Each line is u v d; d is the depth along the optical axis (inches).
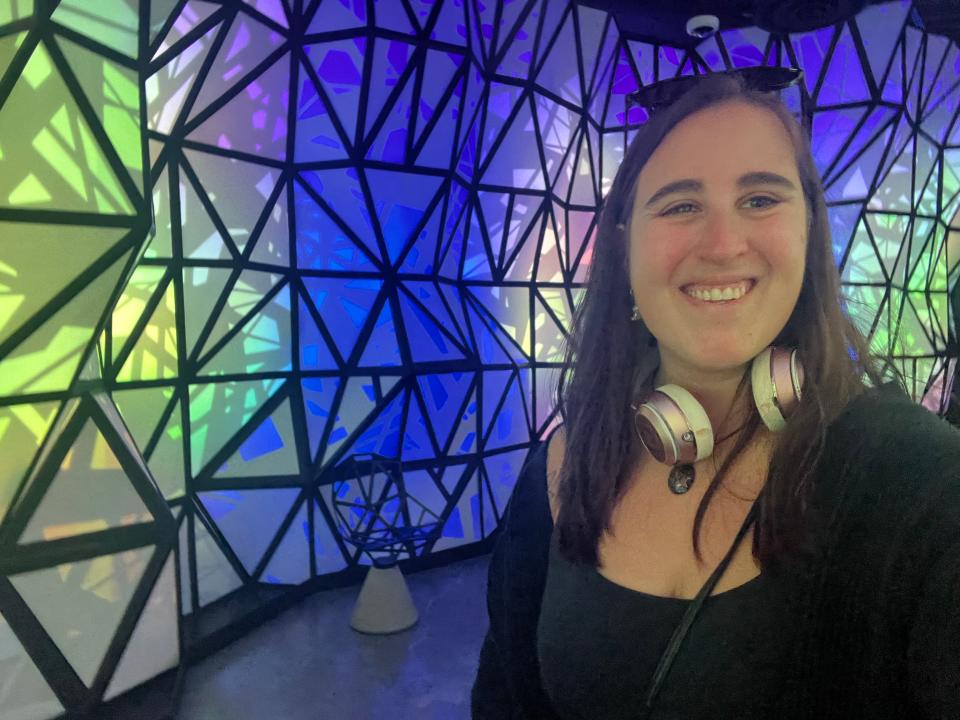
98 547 178.5
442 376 325.1
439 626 262.1
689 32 416.8
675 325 47.1
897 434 41.4
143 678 190.9
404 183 301.1
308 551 291.7
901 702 38.9
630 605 48.3
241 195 258.2
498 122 349.7
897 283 483.8
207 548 262.4
